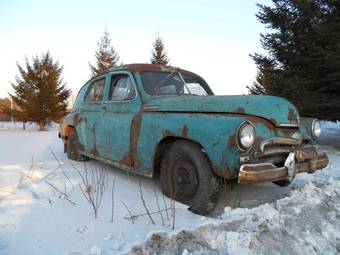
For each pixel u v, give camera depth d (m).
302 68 10.14
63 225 2.83
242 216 2.74
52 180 4.29
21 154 6.73
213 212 3.25
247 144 2.84
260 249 2.34
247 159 2.87
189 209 3.26
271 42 10.54
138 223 2.91
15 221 2.86
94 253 2.22
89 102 5.43
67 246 2.43
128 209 3.24
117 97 4.64
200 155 3.20
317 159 3.54
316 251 2.56
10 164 5.41
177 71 4.80
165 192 3.66
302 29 10.05
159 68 4.68
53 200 3.48
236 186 4.22
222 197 3.73
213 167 3.01
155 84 4.35
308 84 9.52
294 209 3.00
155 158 3.72
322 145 9.98
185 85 4.66
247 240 2.33
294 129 3.36
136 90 4.27
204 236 2.36
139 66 4.59
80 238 2.57
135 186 4.10
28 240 2.53
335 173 5.29
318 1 9.55
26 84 24.44
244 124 2.86
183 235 2.29
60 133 6.70
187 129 3.26
